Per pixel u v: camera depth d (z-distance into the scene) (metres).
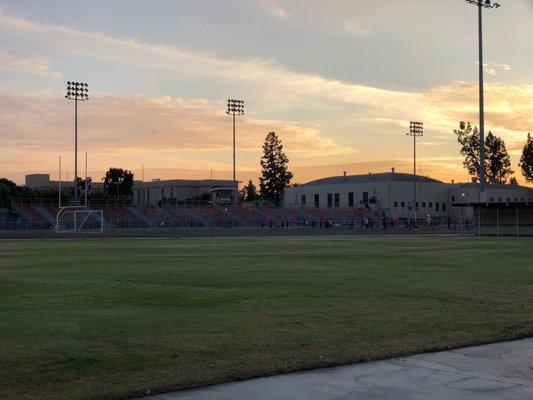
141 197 160.12
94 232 69.38
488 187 129.62
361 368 7.94
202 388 7.04
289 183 161.00
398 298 14.54
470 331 10.32
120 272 21.48
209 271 21.84
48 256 30.75
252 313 12.28
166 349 8.92
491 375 7.64
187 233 68.94
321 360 8.23
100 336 9.89
